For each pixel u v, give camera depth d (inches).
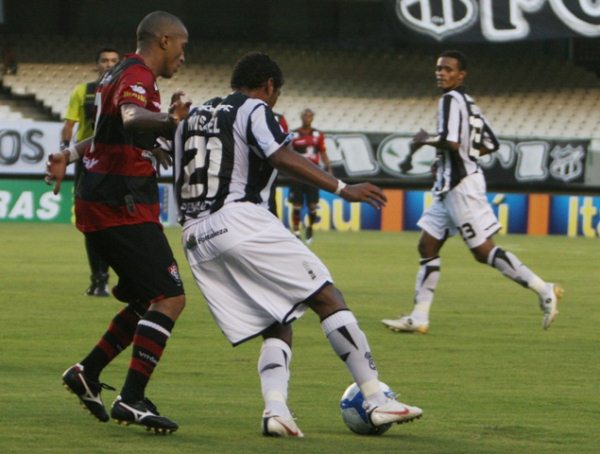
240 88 759.7
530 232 3651.6
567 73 4379.9
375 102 4192.9
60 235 2957.7
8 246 2576.3
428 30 3661.4
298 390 945.5
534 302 1718.8
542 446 729.0
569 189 3826.3
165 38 764.6
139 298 778.8
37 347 1169.4
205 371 1039.0
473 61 4399.6
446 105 1299.2
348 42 4458.7
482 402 901.8
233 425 778.8
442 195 1317.7
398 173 3649.1
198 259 754.2
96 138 757.3
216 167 741.9
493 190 3811.5
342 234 3395.7
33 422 772.6
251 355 1139.9
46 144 3523.6
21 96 3981.3
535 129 4133.9
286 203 3624.5
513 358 1156.5
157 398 890.7
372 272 2159.2
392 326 1347.2
